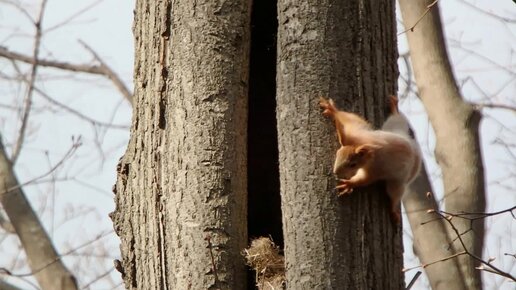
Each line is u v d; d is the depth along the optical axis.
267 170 11.39
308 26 9.24
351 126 8.97
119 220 10.29
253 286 9.65
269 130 11.41
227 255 9.53
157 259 9.72
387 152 8.89
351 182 8.84
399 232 9.23
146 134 10.15
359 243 8.80
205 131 9.78
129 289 10.05
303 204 8.88
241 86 9.98
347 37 9.26
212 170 9.70
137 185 10.11
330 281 8.65
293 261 8.83
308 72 9.16
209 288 9.41
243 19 10.08
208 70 9.91
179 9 10.18
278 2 9.50
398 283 9.03
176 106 9.95
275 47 11.12
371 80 9.29
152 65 10.23
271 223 11.30
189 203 9.66
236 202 9.70
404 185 9.19
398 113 9.52
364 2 9.41
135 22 10.70
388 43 9.57
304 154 8.98
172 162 9.84
